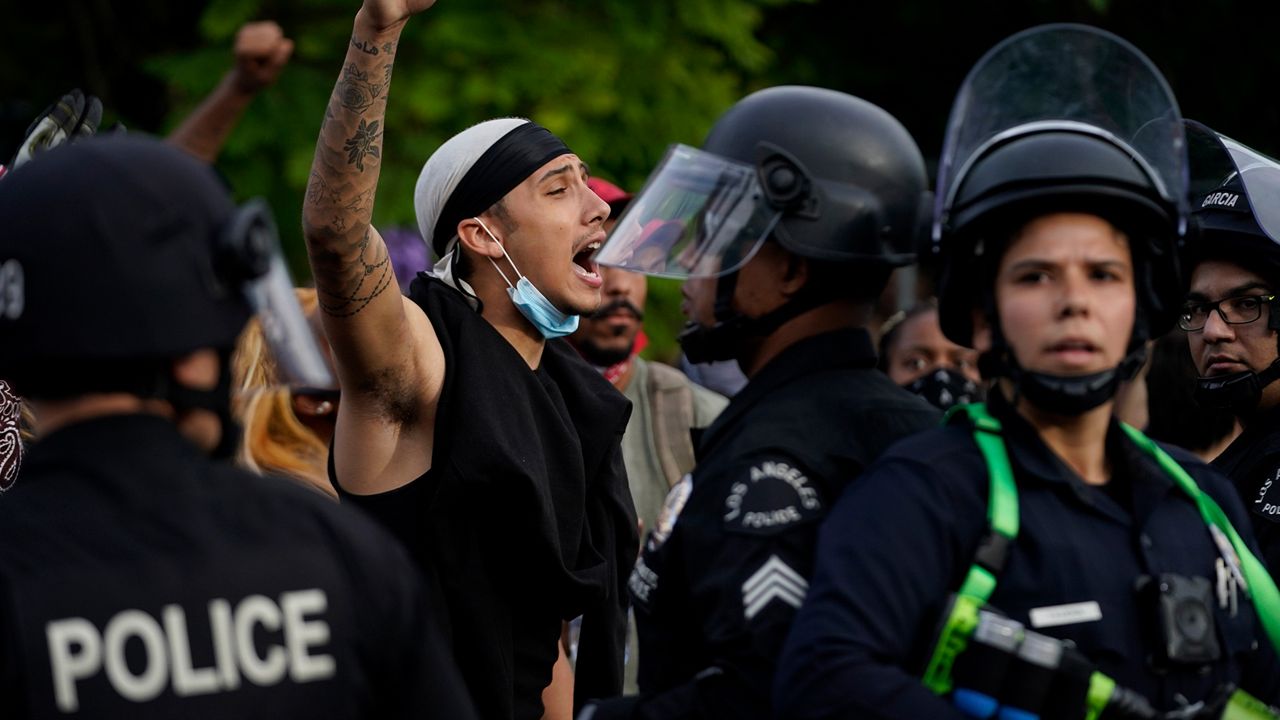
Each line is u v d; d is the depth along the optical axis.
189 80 18.20
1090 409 5.25
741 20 19.92
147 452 4.52
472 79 18.02
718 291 6.40
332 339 7.11
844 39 23.81
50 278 4.43
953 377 12.09
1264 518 7.36
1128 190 5.28
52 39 23.17
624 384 11.16
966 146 5.75
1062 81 5.73
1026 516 5.17
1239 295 7.86
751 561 5.57
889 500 5.17
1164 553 5.25
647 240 6.48
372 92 6.77
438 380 7.40
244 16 18.45
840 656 4.90
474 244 7.79
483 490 7.25
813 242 6.20
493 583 7.39
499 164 7.77
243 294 4.66
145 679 4.26
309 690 4.43
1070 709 4.93
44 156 4.64
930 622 5.05
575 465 7.64
